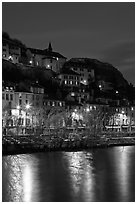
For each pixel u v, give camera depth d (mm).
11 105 148500
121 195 50938
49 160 85250
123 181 60688
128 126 186125
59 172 68938
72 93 190750
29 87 164375
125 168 75000
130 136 146125
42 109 155000
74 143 113438
